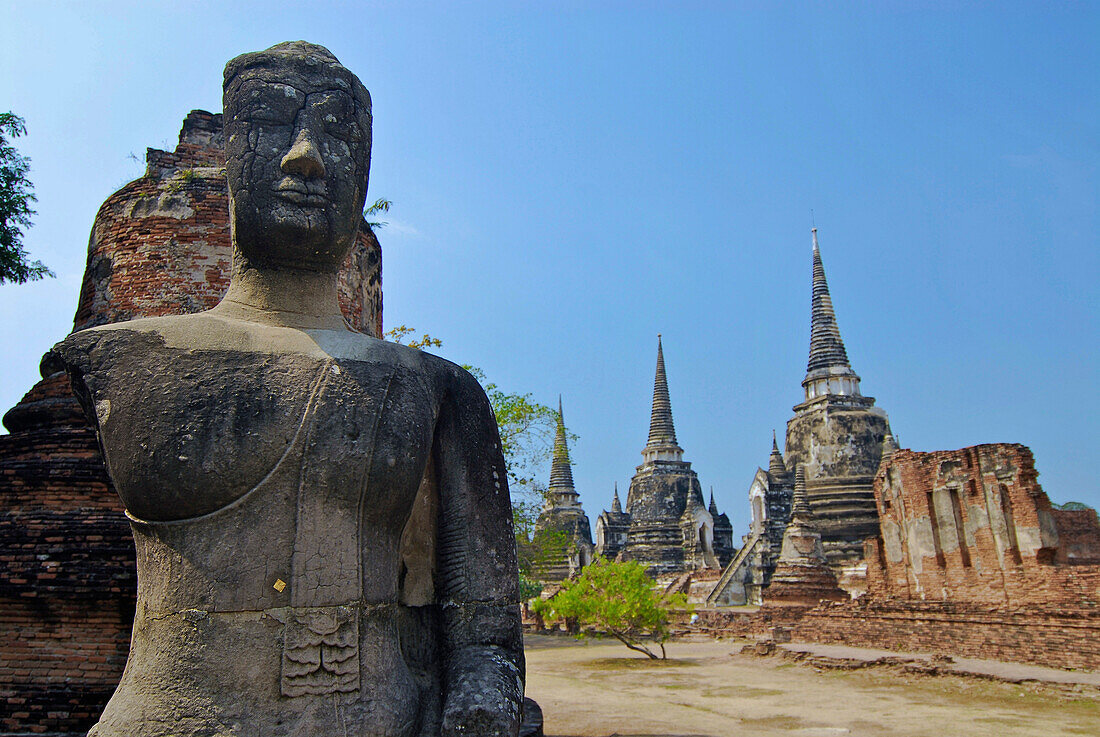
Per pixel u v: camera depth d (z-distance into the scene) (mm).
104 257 10039
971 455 28328
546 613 33062
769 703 18625
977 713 16812
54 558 7371
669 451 59031
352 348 4363
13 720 7211
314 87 4793
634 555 55875
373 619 3977
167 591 3809
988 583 27188
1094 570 23859
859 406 47594
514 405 28438
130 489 3865
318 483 3941
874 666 23562
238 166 4648
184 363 4039
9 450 8320
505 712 3889
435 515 4715
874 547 32562
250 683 3656
